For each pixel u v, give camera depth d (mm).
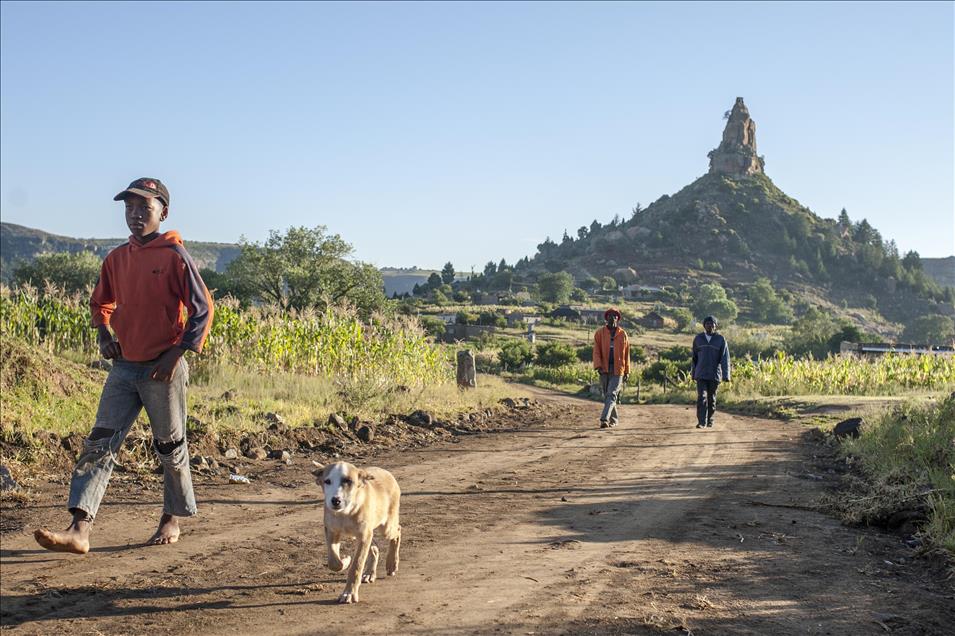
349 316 21062
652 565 5719
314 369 19297
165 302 5391
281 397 13703
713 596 5043
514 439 13094
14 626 4023
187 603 4527
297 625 4242
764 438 14070
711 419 16141
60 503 6648
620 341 15531
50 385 10234
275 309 20109
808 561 5969
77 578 4852
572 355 76625
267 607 4523
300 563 5457
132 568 5129
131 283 5359
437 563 5605
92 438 5270
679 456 11539
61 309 17734
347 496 4488
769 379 28891
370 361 20344
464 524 6855
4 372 9812
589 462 10719
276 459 9664
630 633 4305
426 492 8227
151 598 4578
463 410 16250
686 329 177875
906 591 5281
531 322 151000
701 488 8953
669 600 4918
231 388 14148
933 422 11586
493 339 125188
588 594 4980
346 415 12961
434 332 111188
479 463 10320
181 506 5746
